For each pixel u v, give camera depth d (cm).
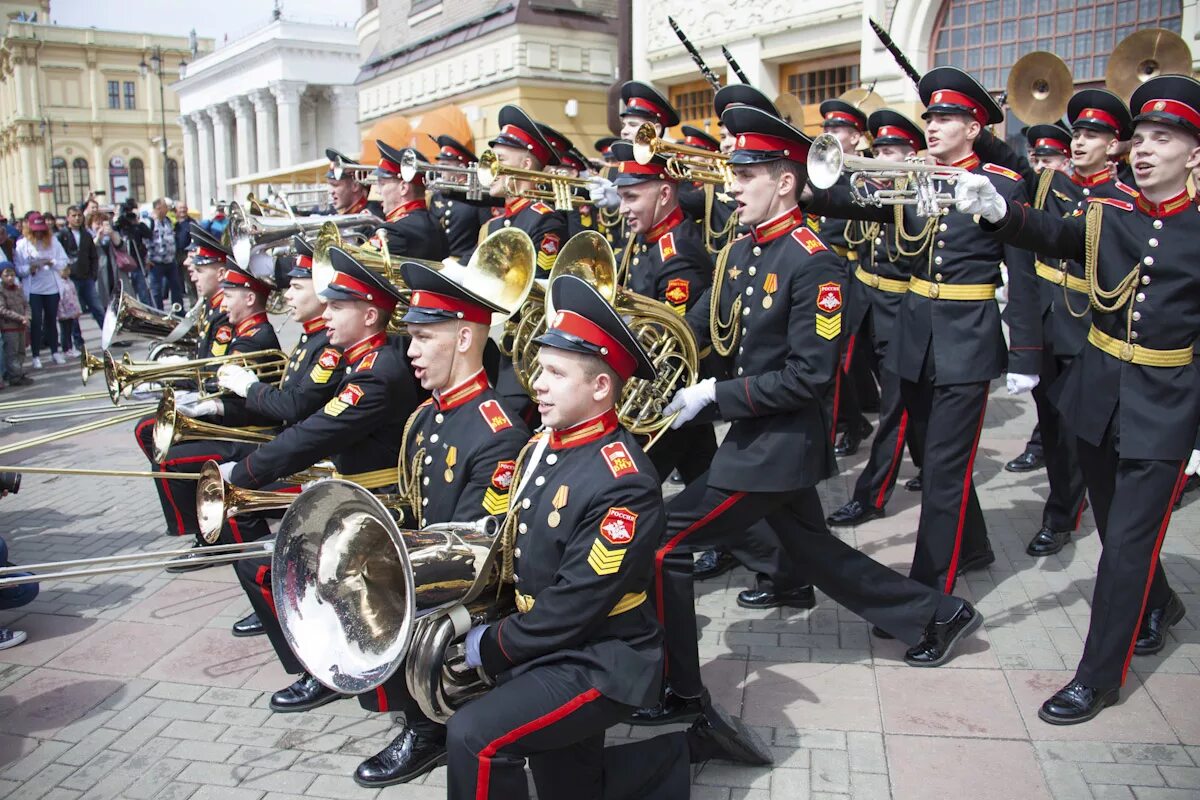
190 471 539
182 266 1728
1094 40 963
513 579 301
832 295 375
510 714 268
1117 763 342
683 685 345
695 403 388
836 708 383
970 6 1038
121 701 416
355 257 462
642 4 1404
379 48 2205
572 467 290
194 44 4644
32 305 1227
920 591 409
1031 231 371
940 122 448
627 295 397
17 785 358
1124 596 365
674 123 610
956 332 454
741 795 333
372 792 347
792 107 915
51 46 6078
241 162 4012
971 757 349
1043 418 531
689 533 380
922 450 516
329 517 292
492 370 521
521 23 1622
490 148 597
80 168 6259
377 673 269
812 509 401
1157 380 367
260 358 550
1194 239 360
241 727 394
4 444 843
